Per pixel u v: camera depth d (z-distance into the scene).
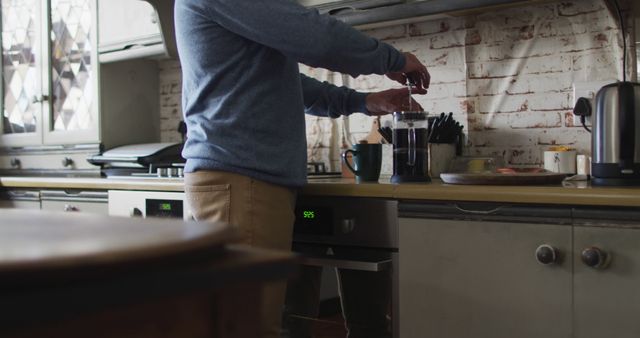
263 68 1.62
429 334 1.69
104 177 3.00
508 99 2.30
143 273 0.55
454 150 2.24
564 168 2.07
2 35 3.61
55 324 0.50
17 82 3.55
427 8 2.10
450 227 1.66
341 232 1.87
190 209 1.66
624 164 1.58
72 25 3.28
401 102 1.96
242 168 1.59
